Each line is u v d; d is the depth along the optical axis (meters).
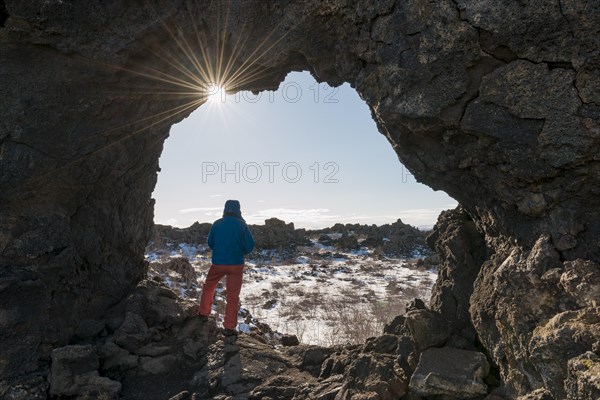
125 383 4.36
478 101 3.10
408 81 3.31
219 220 5.34
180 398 4.09
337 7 3.63
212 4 3.93
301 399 3.85
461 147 3.38
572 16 2.74
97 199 5.14
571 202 3.02
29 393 3.79
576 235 2.99
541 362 2.63
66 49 4.04
